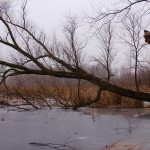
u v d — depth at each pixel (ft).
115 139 40.93
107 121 56.34
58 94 69.21
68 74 28.66
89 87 74.23
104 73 52.75
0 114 63.77
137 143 37.45
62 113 65.98
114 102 74.84
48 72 29.48
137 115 63.77
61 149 36.37
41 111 68.33
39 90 72.69
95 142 39.55
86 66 51.70
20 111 68.33
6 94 69.51
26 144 38.52
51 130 47.73
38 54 46.44
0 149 36.22
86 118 59.88
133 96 26.58
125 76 82.23
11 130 47.32
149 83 82.48
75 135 43.98
